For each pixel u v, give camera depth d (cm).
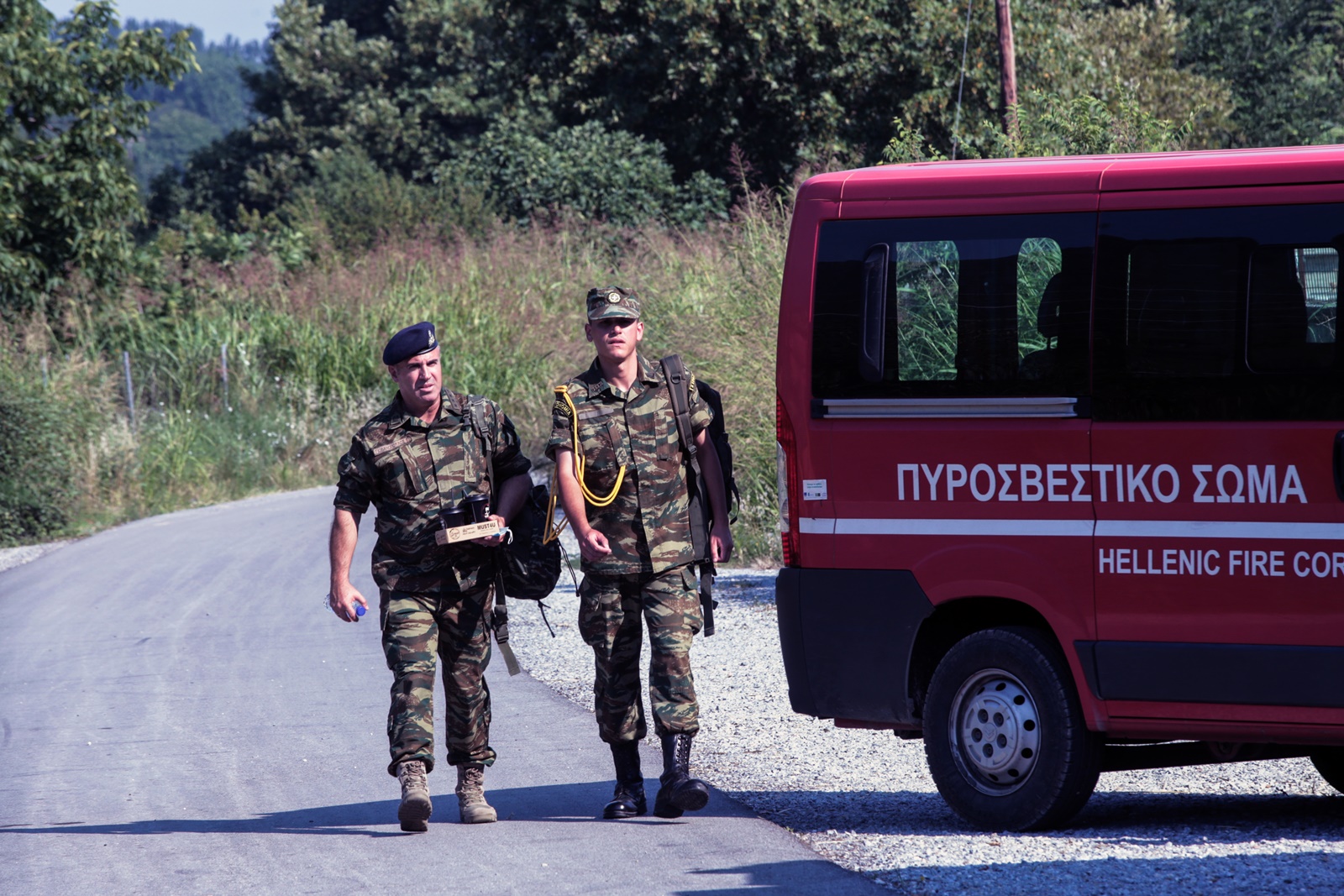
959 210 1695
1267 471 1531
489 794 1939
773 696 2495
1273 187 1560
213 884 1556
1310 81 12644
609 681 1745
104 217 7606
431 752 1733
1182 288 1584
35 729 2438
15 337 6769
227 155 18250
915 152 5144
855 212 1747
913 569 1697
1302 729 1523
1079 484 1616
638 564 1714
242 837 1748
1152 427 1583
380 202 11425
